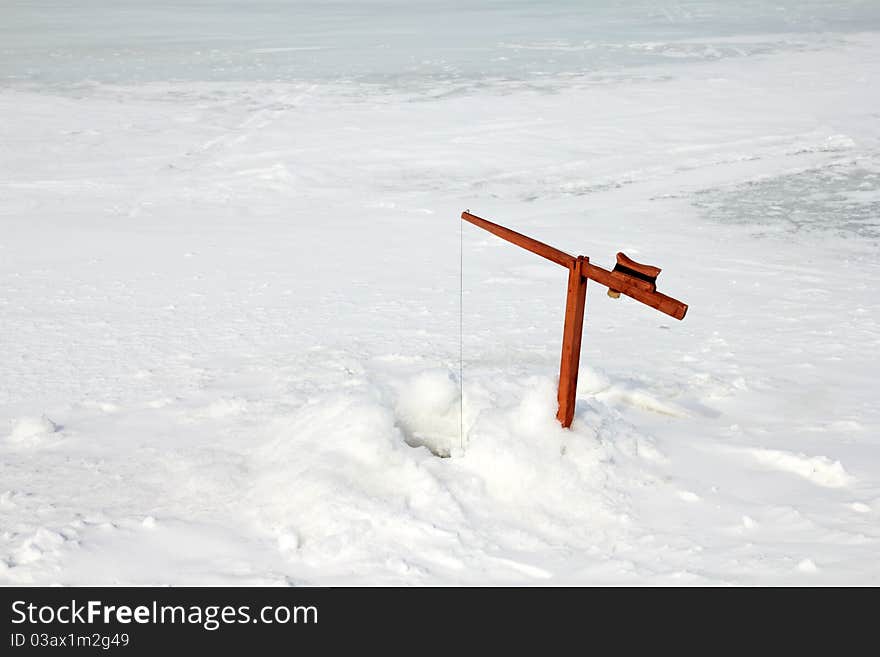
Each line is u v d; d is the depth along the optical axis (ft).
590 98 78.64
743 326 23.02
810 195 44.32
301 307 25.46
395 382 14.42
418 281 29.12
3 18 171.94
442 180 51.37
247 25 155.94
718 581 9.50
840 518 10.85
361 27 149.28
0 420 16.31
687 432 13.98
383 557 10.14
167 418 15.70
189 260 32.81
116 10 192.65
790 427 14.51
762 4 182.60
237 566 10.11
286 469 11.90
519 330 22.48
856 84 81.87
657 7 181.68
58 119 71.97
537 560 10.06
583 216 41.47
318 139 63.41
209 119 72.13
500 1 207.00
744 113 69.36
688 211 41.98
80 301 26.61
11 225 40.32
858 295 26.86
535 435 11.78
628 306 25.45
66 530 11.03
